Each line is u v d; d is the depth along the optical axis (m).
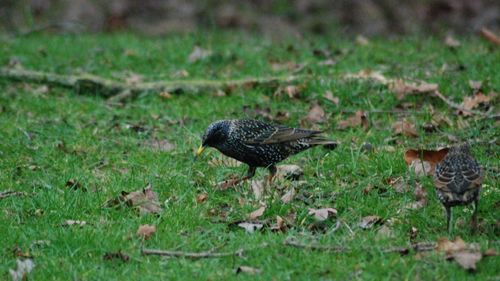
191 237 10.45
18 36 23.20
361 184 11.84
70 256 10.02
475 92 15.41
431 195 11.32
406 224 10.59
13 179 12.88
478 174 9.82
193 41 21.22
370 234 10.30
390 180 12.01
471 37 20.95
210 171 12.91
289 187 11.94
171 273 9.55
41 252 10.20
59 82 17.48
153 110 16.11
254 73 17.97
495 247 9.76
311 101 15.70
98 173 13.05
